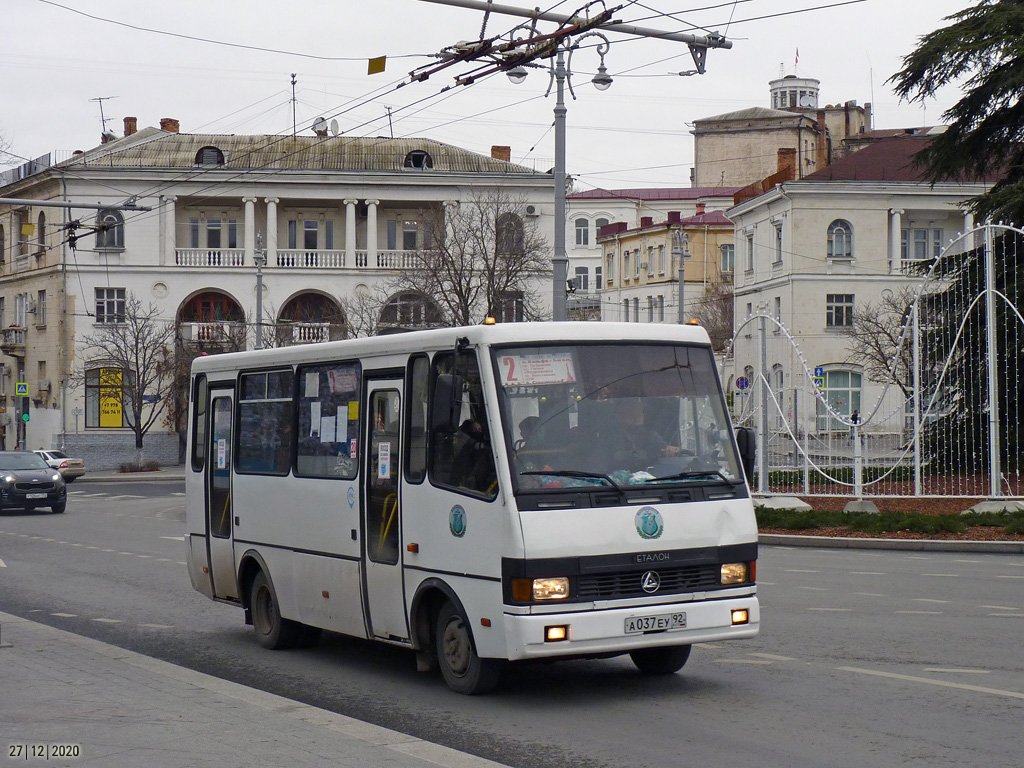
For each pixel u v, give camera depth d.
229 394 12.55
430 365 9.29
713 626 8.72
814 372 56.59
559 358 8.89
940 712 8.09
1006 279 32.12
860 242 59.84
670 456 8.97
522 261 46.12
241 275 60.75
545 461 8.53
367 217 61.34
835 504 25.56
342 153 62.28
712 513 8.86
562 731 7.88
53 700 8.52
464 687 8.95
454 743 7.64
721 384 9.43
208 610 14.73
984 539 20.36
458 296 43.12
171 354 58.78
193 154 61.78
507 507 8.31
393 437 9.70
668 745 7.42
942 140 35.03
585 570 8.33
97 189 59.81
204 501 12.97
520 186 61.09
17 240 65.44
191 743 7.22
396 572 9.55
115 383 59.31
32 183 62.12
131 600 15.73
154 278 60.31
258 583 11.91
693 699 8.76
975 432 30.64
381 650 11.58
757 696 8.80
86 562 20.75
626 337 9.20
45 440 61.31
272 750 7.04
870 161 60.97
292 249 61.03
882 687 8.95
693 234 90.94
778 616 12.62
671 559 8.62
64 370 59.88
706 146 105.56
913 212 60.22
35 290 62.69
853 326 59.12
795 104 109.88
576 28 16.61
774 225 62.59
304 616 10.99
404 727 8.13
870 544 20.64
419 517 9.26
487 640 8.49
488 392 8.62
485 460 8.59
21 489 33.66
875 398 59.03
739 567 8.91
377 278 60.81
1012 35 32.88
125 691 8.85
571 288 24.70
